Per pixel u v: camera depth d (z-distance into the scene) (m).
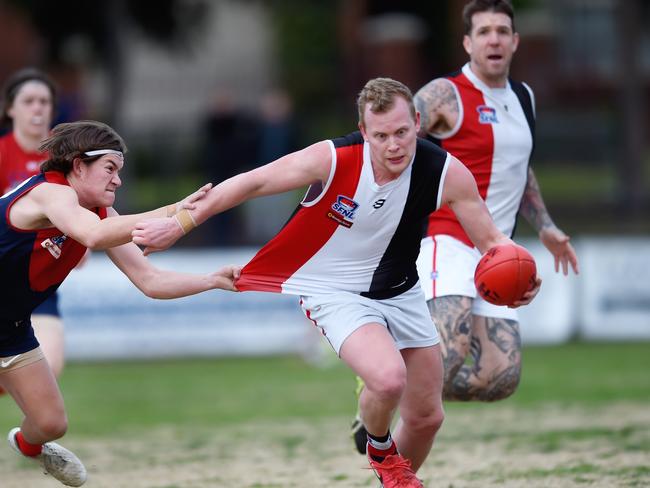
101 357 47.91
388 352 16.89
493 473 22.50
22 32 91.94
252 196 16.98
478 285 17.83
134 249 18.23
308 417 32.91
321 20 97.75
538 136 72.94
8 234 17.31
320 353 46.12
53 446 19.55
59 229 17.00
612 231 66.56
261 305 48.81
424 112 21.19
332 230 17.41
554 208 69.38
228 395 38.28
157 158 67.44
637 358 44.75
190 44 82.56
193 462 25.52
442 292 20.84
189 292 18.08
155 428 31.67
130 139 67.56
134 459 26.22
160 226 16.59
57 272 17.95
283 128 60.84
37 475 24.64
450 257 21.16
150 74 102.19
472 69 21.50
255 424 31.84
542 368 42.72
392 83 16.58
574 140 72.50
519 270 17.47
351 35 89.75
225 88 89.81
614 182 71.62
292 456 25.94
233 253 49.41
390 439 17.81
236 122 61.09
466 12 21.50
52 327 23.17
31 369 18.50
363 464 24.42
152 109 98.44
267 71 103.56
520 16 100.44
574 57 96.62
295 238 17.64
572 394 35.75
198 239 60.38
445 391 21.00
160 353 48.28
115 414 34.72
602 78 94.06
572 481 21.14
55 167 17.33
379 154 16.48
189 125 88.56
